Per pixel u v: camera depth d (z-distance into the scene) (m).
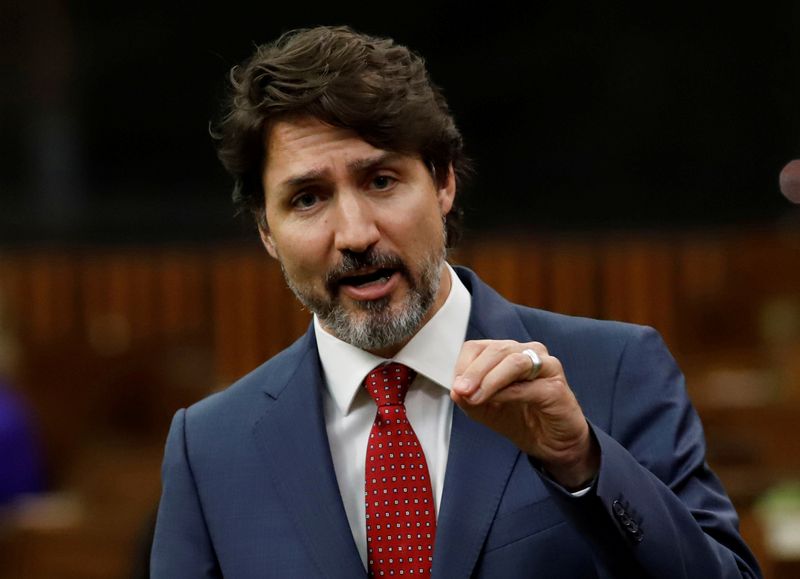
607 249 26.30
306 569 5.21
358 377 5.41
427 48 28.48
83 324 28.22
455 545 5.08
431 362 5.38
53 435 17.06
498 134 28.53
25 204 29.09
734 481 11.04
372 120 5.01
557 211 28.23
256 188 5.47
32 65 29.19
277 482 5.39
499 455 5.22
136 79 29.41
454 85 28.52
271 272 26.17
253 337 26.28
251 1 29.00
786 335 24.48
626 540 4.66
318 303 5.19
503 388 4.52
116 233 28.62
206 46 29.22
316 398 5.48
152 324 27.83
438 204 5.32
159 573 5.46
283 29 28.86
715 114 28.30
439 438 5.36
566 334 5.55
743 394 19.30
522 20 28.44
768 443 14.17
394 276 5.10
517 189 28.47
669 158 28.33
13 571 12.09
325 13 28.67
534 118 28.50
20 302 28.38
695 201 28.16
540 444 4.70
